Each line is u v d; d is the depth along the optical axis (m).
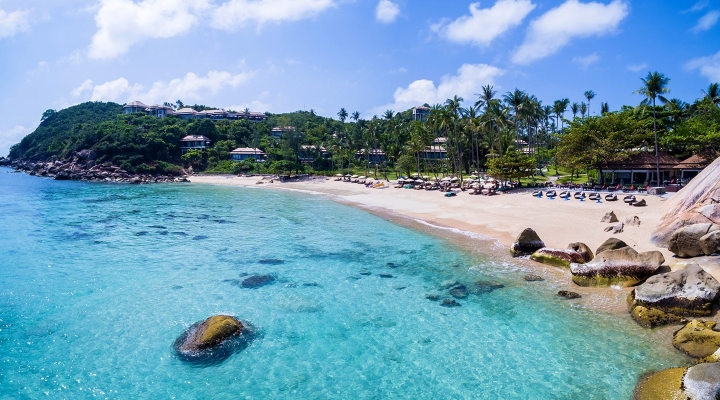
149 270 27.62
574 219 37.94
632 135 61.22
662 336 16.98
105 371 15.73
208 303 21.88
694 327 16.11
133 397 14.27
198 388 14.71
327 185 92.06
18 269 27.70
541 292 22.55
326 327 19.12
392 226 42.47
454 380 14.92
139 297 22.75
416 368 15.74
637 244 27.78
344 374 15.45
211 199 70.56
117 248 33.72
